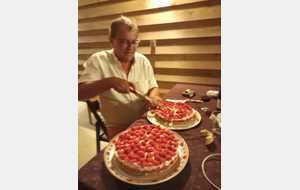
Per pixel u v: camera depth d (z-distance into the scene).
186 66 2.23
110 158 0.60
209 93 1.17
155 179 0.52
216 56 2.04
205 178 0.53
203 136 0.75
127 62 1.27
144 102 1.32
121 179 0.50
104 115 1.27
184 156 0.60
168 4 2.11
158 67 2.42
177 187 0.50
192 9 2.02
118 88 0.98
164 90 2.47
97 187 0.50
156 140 0.67
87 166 0.58
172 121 0.85
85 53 2.84
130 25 1.09
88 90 1.03
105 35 2.57
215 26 1.95
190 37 2.10
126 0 2.34
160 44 2.32
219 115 0.81
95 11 2.58
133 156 0.57
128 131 0.73
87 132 1.86
